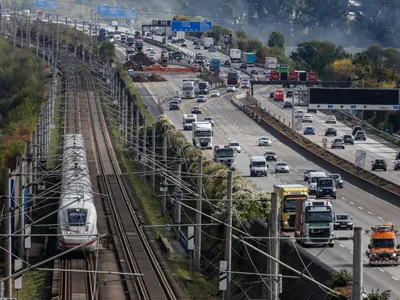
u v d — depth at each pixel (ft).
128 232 559.79
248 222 524.11
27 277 447.42
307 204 515.91
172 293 417.69
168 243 537.24
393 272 465.88
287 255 443.73
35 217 602.03
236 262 502.38
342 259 483.10
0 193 610.65
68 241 472.03
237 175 647.97
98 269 456.04
